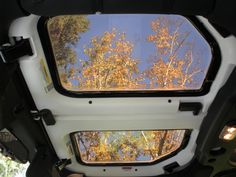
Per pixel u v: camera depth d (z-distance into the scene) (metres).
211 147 1.28
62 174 1.56
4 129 1.13
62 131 1.33
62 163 1.47
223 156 1.34
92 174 1.59
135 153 1.52
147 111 1.25
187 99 1.23
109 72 1.19
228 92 1.09
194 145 1.42
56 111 1.24
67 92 1.23
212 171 1.46
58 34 1.08
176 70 1.18
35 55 1.06
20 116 1.17
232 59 1.07
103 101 1.23
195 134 1.37
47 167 1.37
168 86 1.21
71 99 1.23
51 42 1.10
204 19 1.00
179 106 1.24
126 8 0.84
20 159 1.36
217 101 1.16
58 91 1.23
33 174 1.31
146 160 1.55
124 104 1.23
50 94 1.21
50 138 1.36
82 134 1.42
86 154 1.52
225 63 1.10
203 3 0.82
